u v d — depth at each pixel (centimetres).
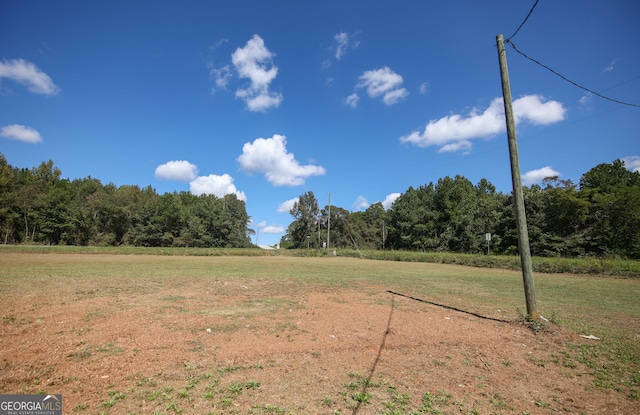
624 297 1431
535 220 4384
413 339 714
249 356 584
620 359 650
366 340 693
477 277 2203
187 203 8688
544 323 832
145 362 541
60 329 711
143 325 753
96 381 472
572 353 677
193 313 888
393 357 609
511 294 1444
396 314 937
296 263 3319
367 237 8238
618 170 4656
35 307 917
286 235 8594
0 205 5853
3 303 961
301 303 1064
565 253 4050
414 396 464
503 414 432
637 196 3594
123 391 443
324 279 1806
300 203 7850
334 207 7650
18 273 1697
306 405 425
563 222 4231
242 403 423
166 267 2369
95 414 386
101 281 1489
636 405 471
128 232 6900
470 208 5959
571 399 483
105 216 6975
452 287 1630
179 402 420
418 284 1708
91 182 8044
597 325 908
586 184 4706
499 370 579
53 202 6219
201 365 538
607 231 3769
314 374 521
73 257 3253
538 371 583
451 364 591
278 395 448
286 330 746
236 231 7956
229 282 1577
